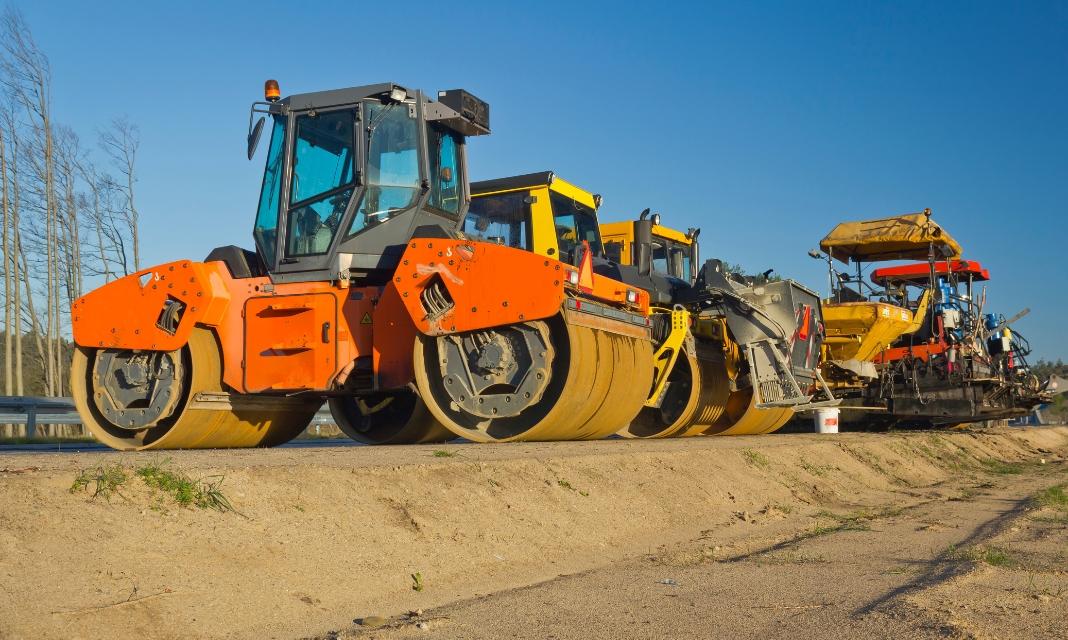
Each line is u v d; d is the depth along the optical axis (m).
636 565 5.27
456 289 8.59
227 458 6.48
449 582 4.53
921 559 5.46
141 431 9.30
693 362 12.27
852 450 11.92
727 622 3.81
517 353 8.59
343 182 9.30
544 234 11.83
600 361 9.00
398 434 10.15
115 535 3.84
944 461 13.93
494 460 6.45
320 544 4.38
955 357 17.69
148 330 9.05
